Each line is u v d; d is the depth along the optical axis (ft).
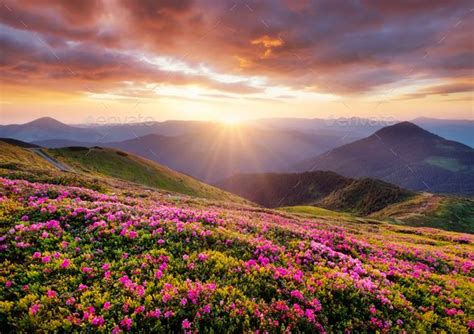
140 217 52.90
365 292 36.22
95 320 24.82
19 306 26.40
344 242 61.00
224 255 40.14
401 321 32.48
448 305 39.17
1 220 43.39
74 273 32.73
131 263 35.47
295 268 40.52
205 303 28.60
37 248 36.81
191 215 60.29
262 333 26.09
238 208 139.54
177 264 35.91
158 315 26.21
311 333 27.73
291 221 103.35
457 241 128.88
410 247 77.15
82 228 45.03
